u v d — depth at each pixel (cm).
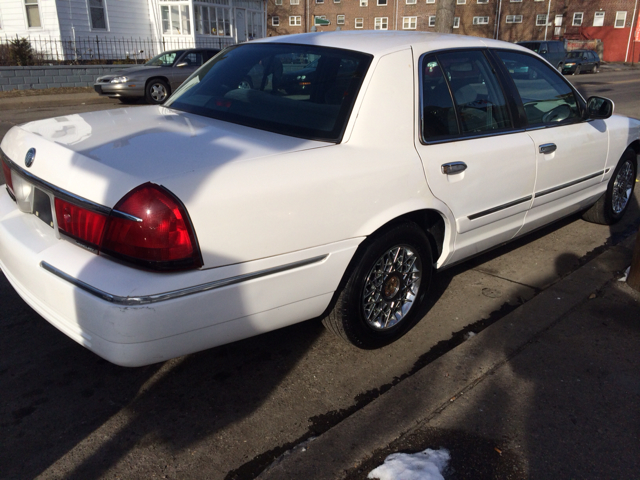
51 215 241
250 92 305
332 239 251
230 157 231
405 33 333
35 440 239
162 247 204
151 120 287
